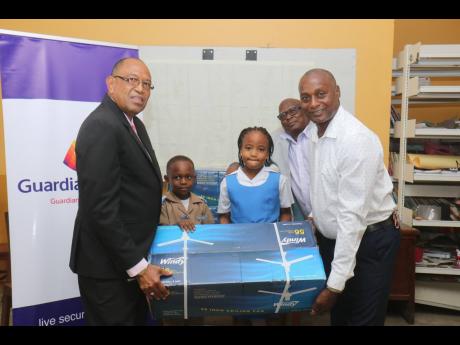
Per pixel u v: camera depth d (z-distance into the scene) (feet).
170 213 6.48
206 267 4.34
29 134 5.84
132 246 4.13
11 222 5.81
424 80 8.05
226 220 6.56
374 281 4.76
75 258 4.46
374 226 4.73
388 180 4.84
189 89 7.52
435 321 7.75
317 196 4.96
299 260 4.46
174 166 6.75
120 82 4.40
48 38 5.92
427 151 8.28
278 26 7.60
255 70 7.47
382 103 7.71
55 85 6.01
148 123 7.56
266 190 6.26
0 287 8.74
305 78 4.65
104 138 4.00
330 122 4.64
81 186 4.03
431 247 8.33
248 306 4.44
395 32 9.94
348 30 7.59
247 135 6.50
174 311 4.45
